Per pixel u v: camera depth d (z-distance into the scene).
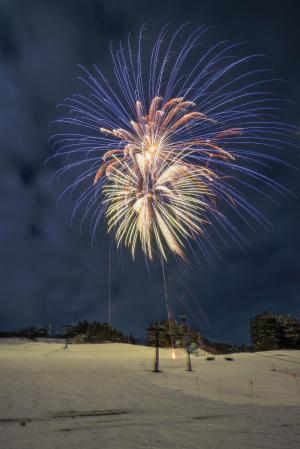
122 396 21.92
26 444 11.13
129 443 11.12
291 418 16.03
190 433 12.52
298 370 34.94
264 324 71.94
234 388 27.25
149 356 43.34
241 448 10.47
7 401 19.16
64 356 40.38
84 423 14.87
